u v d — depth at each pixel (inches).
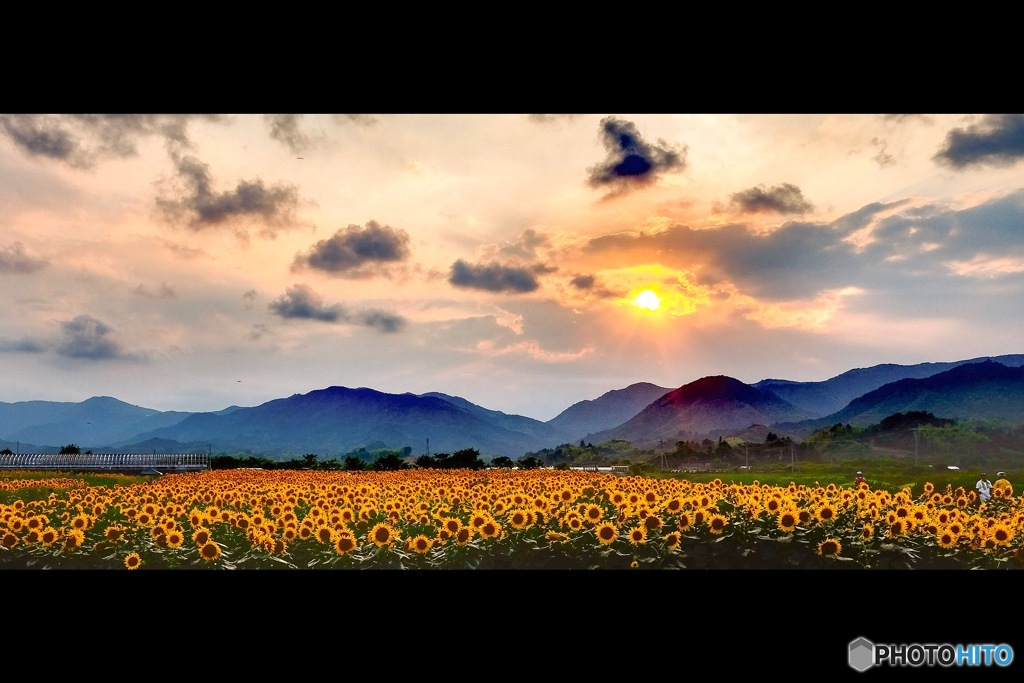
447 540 340.5
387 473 876.6
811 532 333.4
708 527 340.8
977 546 330.6
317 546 346.3
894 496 418.6
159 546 355.6
